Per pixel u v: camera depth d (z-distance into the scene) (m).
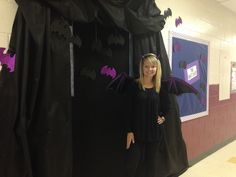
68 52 1.85
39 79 1.71
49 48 1.72
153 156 2.18
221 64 4.14
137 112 2.07
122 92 2.14
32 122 1.72
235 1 3.90
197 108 3.45
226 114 4.39
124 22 2.21
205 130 3.69
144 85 2.13
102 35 2.25
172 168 2.65
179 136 2.78
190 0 3.26
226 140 4.41
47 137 1.71
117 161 2.37
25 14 1.62
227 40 4.34
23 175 1.62
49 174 1.71
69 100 1.87
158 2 2.71
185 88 2.23
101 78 2.27
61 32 1.80
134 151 2.12
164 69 2.55
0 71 1.60
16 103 1.60
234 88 4.70
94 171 2.26
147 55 2.14
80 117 2.17
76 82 2.13
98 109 2.26
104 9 2.03
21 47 1.65
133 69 2.39
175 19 2.98
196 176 2.97
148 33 2.46
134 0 2.29
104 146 2.30
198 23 3.45
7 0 1.66
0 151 1.55
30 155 1.70
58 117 1.79
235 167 3.27
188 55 3.22
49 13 1.73
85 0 1.93
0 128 1.56
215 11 3.89
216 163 3.43
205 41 3.60
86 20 1.92
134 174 2.16
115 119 2.34
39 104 1.72
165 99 2.18
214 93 3.93
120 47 2.36
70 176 1.85
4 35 1.65
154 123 2.10
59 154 1.78
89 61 2.20
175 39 2.97
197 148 3.49
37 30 1.66
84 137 2.20
